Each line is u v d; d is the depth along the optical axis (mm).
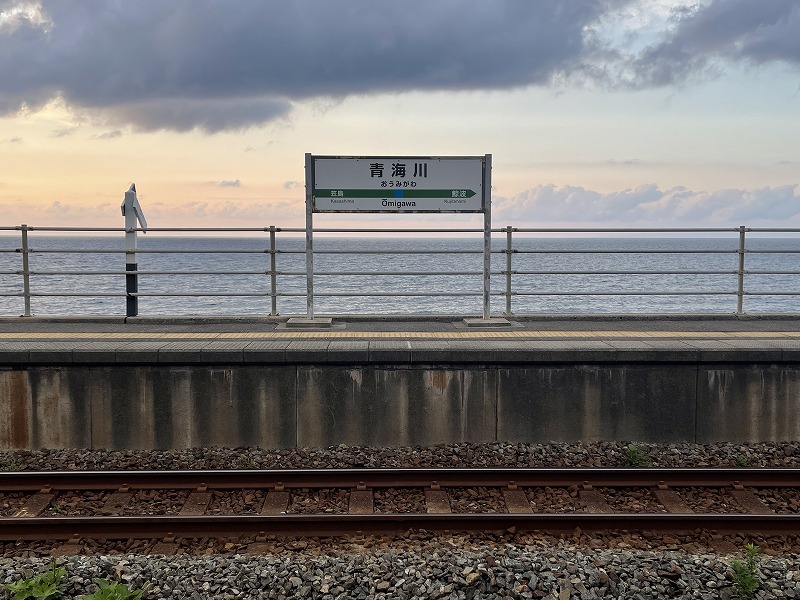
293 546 6617
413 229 11805
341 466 8727
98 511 7496
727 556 6430
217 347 9305
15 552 6582
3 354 9141
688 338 10359
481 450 9102
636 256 111312
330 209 11609
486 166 11617
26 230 12141
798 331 11234
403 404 9312
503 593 5641
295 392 9266
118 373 9227
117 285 60375
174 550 6605
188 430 9273
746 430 9500
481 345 9555
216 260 104562
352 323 12172
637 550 6523
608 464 8781
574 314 12477
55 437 9289
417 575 5840
